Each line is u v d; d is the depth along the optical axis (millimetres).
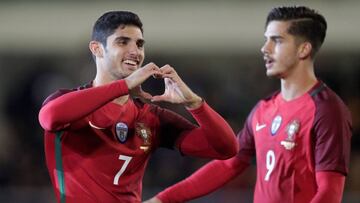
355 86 47656
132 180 17375
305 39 19422
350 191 40344
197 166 41719
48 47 50250
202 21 49125
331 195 18000
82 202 16766
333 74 48156
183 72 49500
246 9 49094
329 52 48781
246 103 46469
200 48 49562
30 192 35625
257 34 48938
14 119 48469
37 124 48125
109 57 17031
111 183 17000
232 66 49438
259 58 49469
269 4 49094
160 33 49156
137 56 17062
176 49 49531
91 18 49438
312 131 18812
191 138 17984
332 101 18797
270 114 19766
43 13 49875
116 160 17062
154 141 17875
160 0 49344
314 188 18875
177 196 20109
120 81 16203
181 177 41344
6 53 51562
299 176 18938
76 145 16938
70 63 50156
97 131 16969
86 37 49219
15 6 50062
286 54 19406
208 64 49719
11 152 45906
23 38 50188
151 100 16875
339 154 18297
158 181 41031
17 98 49375
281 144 19203
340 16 48000
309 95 19188
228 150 17719
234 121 45469
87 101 15930
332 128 18438
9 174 43875
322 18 19797
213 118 17297
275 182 19266
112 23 17016
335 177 18234
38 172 44344
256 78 48219
